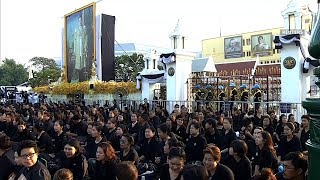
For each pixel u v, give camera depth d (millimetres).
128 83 28172
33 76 61375
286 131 8016
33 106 21609
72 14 39000
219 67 37562
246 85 23547
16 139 11078
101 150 6172
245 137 8734
